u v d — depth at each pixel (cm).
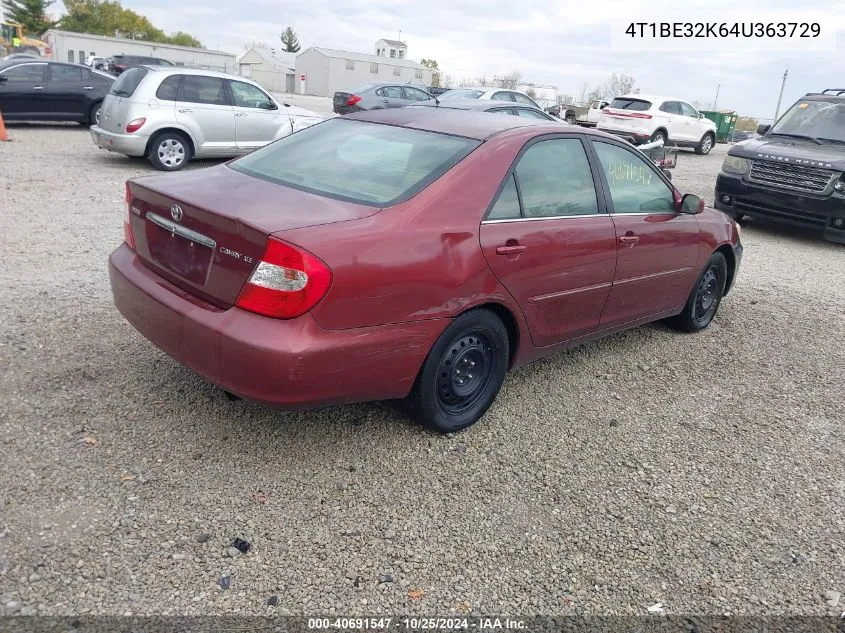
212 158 1330
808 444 411
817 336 602
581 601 272
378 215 322
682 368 505
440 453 361
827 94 1136
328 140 408
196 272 320
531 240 374
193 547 278
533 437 387
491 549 295
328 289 291
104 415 361
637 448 387
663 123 2144
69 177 1026
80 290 538
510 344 398
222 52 7800
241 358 291
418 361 335
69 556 265
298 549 283
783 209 988
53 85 1578
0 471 308
